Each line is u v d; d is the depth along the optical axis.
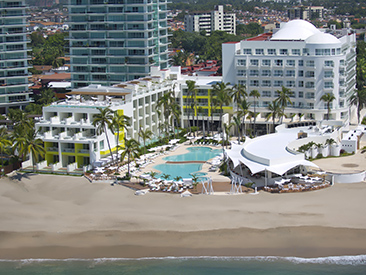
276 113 176.00
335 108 183.00
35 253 107.75
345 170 142.38
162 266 101.50
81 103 167.50
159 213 121.25
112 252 106.88
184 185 135.88
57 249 108.88
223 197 128.25
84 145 155.88
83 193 135.50
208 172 148.62
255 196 128.12
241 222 115.12
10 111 196.75
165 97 177.12
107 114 151.12
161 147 172.00
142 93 180.25
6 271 101.81
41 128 160.50
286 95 175.12
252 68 189.25
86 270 101.19
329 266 99.56
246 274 98.06
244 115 172.88
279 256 103.19
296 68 184.50
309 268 99.12
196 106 195.00
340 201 123.88
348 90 193.62
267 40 195.25
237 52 194.50
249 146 152.25
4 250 109.31
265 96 190.12
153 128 189.75
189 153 169.00
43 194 136.12
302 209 120.06
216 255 104.25
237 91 175.62
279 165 135.12
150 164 158.12
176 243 108.75
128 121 170.50
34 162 157.62
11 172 152.50
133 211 123.06
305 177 134.38
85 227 116.75
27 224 119.31
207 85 193.75
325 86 181.88
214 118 194.62
